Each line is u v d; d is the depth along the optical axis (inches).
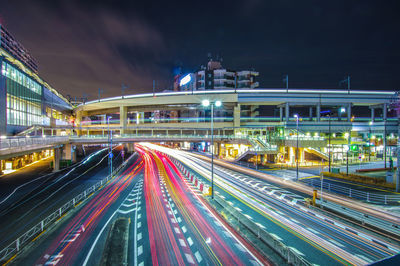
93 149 3853.3
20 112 1729.8
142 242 569.9
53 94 2768.2
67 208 867.4
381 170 1524.4
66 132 3006.9
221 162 2209.6
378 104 3120.1
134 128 3075.8
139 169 1797.5
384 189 1041.5
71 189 1164.5
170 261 484.4
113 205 879.1
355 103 3125.0
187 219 724.0
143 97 3346.5
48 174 1600.6
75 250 544.7
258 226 639.1
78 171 1723.7
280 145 1974.7
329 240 569.9
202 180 1339.8
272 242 514.9
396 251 513.7
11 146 1037.2
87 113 4510.3
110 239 561.6
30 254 527.5
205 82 4192.9
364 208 793.6
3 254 542.6
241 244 558.3
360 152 2112.5
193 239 584.7
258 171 1636.3
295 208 825.5
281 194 1011.9
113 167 1916.8
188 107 3641.7
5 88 1492.4
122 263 457.1
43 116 2279.8
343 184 1170.0
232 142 2464.3
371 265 112.3
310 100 3041.3
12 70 1608.0
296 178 1355.8
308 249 524.7
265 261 479.5
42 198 1013.2
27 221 757.3
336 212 760.3
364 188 1071.6
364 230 622.2
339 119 3277.6
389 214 732.0
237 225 649.0
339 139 2383.1
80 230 656.4
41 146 1414.9
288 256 451.5
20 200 987.3
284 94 3048.7
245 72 4281.5
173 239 585.9
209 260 486.9
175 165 2028.8
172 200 935.0
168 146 4931.1
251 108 4124.0
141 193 1050.1
